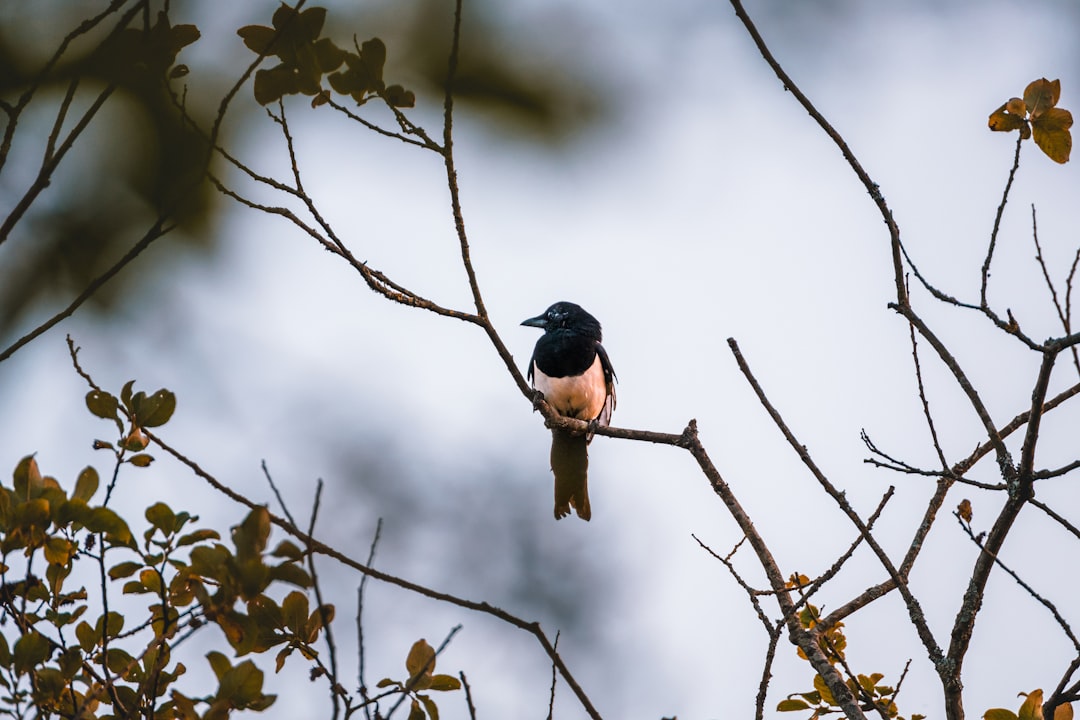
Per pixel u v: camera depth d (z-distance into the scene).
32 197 4.20
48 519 6.46
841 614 9.44
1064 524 8.14
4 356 4.26
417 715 6.92
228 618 6.55
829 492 8.72
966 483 8.48
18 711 6.75
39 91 4.35
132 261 4.28
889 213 8.50
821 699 9.45
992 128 8.09
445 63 3.96
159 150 4.29
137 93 4.29
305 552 6.10
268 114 6.12
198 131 4.36
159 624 7.55
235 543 6.04
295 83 6.07
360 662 6.28
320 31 5.89
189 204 4.29
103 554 6.89
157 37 4.39
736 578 9.09
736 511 10.24
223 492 7.22
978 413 8.46
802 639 9.24
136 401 7.08
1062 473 8.09
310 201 8.31
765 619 8.78
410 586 6.54
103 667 6.82
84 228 4.22
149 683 6.93
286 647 7.07
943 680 8.48
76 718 6.25
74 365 6.83
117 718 6.75
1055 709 8.34
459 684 7.04
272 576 6.00
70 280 4.25
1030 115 8.04
